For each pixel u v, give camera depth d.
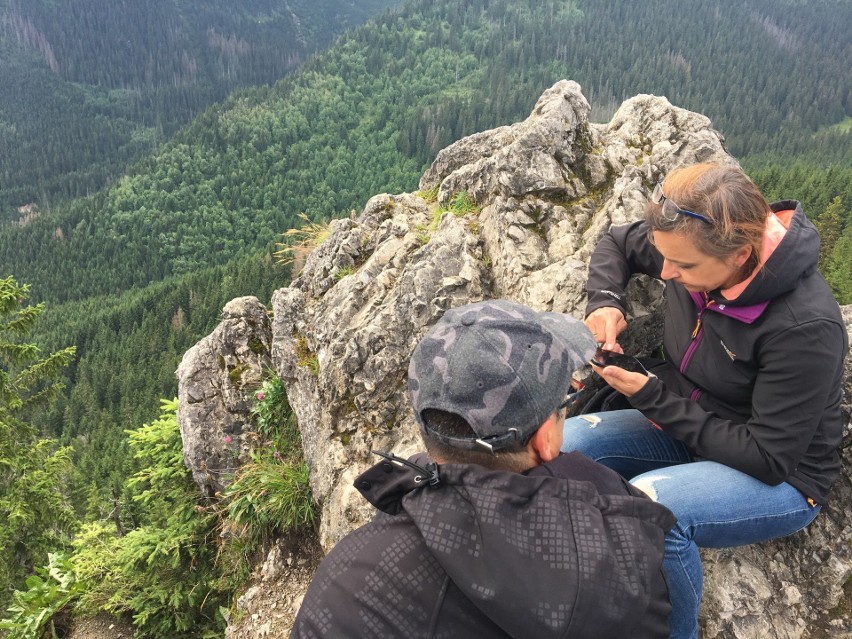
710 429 2.03
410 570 1.15
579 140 4.24
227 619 4.75
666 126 4.22
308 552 4.58
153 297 140.12
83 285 185.00
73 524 14.00
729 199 1.72
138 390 106.56
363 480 1.34
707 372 2.15
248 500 4.79
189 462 6.03
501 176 4.15
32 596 6.46
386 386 3.95
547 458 1.30
